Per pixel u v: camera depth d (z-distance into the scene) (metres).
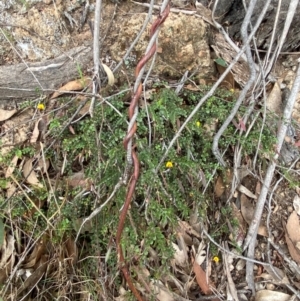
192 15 1.72
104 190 1.65
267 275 1.83
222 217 1.80
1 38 1.71
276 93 1.85
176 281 1.74
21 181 1.69
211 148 1.71
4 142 1.70
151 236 1.61
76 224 1.67
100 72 1.68
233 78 1.79
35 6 1.72
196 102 1.74
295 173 1.86
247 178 1.84
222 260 1.81
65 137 1.71
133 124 1.12
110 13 1.75
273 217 1.85
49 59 1.73
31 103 1.73
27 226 1.69
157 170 1.59
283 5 1.77
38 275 1.67
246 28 1.49
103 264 1.69
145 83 1.58
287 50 1.94
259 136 1.69
